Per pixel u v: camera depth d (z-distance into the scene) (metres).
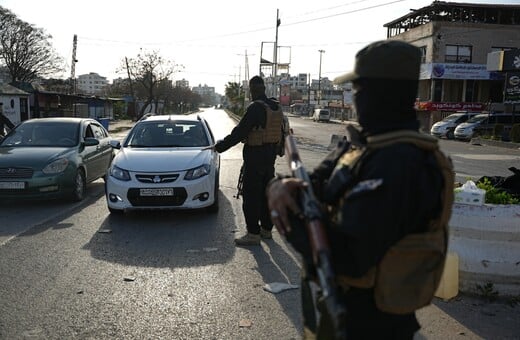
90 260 5.50
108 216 7.68
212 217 7.59
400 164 1.51
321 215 1.59
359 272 1.54
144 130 8.72
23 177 8.11
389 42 1.66
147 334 3.78
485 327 3.90
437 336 3.75
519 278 4.37
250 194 5.98
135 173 7.33
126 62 51.66
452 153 21.23
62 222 7.27
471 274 4.43
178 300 4.41
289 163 1.95
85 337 3.72
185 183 7.29
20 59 52.00
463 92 41.72
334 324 1.45
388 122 1.64
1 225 7.07
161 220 7.40
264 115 5.78
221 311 4.19
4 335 3.73
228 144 5.76
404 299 1.60
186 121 9.01
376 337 1.69
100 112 46.44
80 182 8.95
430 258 1.62
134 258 5.58
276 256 5.67
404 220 1.54
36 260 5.50
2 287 4.69
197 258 5.59
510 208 4.36
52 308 4.23
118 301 4.39
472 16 43.16
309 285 1.92
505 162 17.61
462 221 4.45
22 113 29.66
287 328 3.89
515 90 28.67
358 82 1.69
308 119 74.88
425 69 41.81
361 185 1.52
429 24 41.84
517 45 41.84
